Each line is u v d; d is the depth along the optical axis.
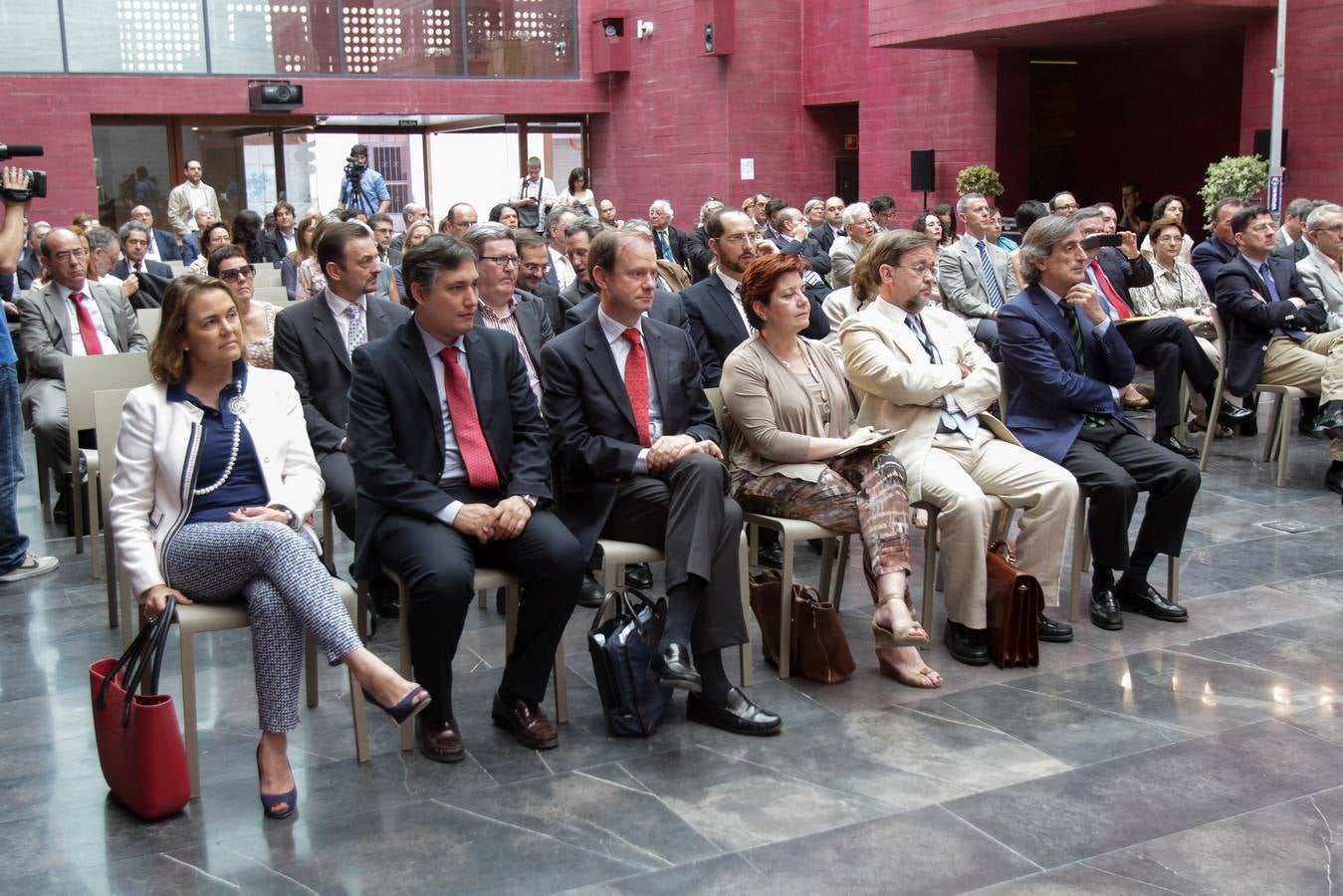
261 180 14.79
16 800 3.00
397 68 15.11
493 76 15.74
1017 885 2.57
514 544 3.27
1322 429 5.62
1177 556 4.18
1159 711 3.45
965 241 7.32
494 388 3.47
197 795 3.01
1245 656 3.84
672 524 3.37
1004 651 3.76
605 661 3.32
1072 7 10.31
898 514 3.57
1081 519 4.14
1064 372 4.23
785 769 3.12
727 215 4.93
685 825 2.84
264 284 8.34
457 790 3.03
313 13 14.55
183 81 13.91
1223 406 6.89
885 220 10.28
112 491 3.11
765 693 3.61
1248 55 10.24
